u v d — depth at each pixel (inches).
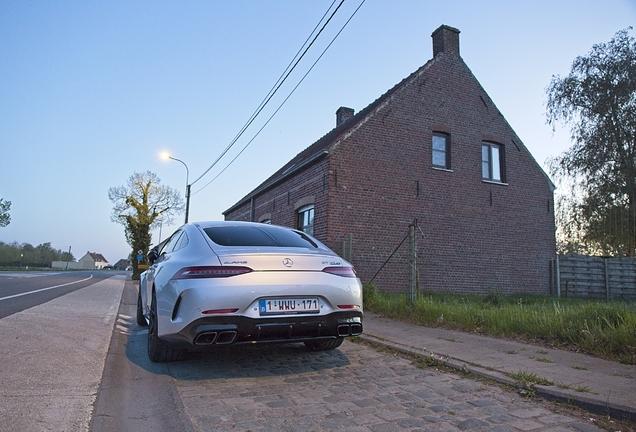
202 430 107.5
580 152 650.8
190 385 145.1
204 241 163.2
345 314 157.8
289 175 542.6
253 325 142.3
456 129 522.6
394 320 294.8
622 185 623.8
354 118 617.0
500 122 553.9
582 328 207.2
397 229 469.4
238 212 815.7
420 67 518.9
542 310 271.7
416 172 490.3
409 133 493.0
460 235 505.0
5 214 1681.8
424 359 183.0
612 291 550.3
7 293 424.5
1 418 107.2
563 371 158.6
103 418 112.5
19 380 138.6
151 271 209.0
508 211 540.7
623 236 626.2
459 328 256.4
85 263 5319.9
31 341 196.2
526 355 186.4
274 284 146.7
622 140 621.6
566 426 113.3
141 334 241.0
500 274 523.2
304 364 176.9
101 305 366.9
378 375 161.9
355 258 444.8
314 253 164.2
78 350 184.7
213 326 139.2
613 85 622.5
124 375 155.3
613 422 115.6
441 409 125.3
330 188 444.1
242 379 153.6
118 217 1360.7
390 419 117.1
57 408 116.9
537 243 553.3
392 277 459.8
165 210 1396.4
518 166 558.6
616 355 181.8
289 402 129.8
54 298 400.8
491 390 144.0
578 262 550.9
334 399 133.3
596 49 644.7
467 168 522.3
